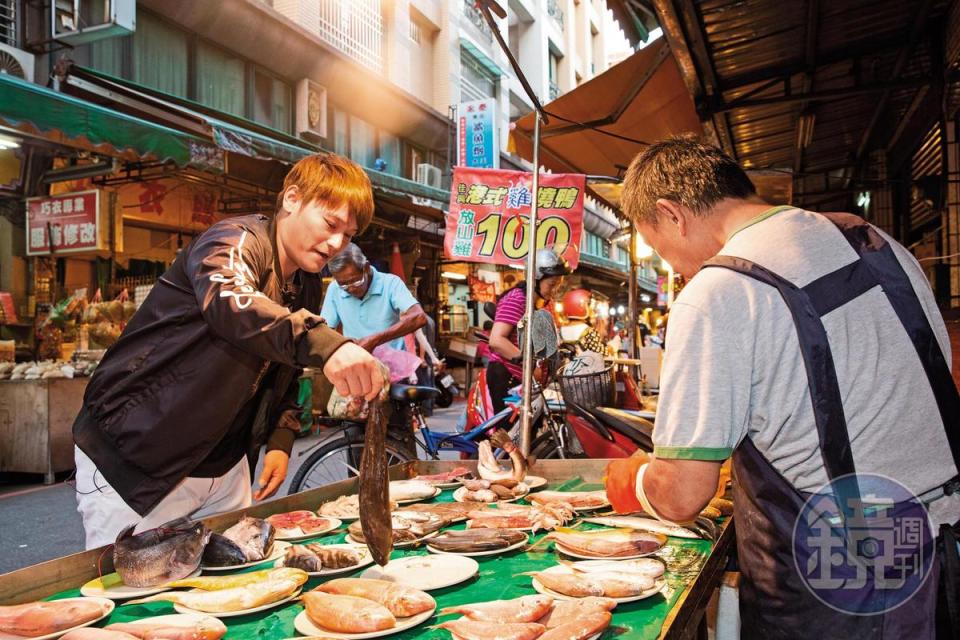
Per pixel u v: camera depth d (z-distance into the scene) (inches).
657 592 57.9
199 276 62.9
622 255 1422.2
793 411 53.6
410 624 50.2
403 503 92.5
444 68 763.4
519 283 193.8
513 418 179.0
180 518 65.6
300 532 74.4
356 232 75.1
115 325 302.0
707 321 55.4
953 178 235.6
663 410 57.1
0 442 259.4
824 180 402.9
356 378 54.4
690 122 297.9
